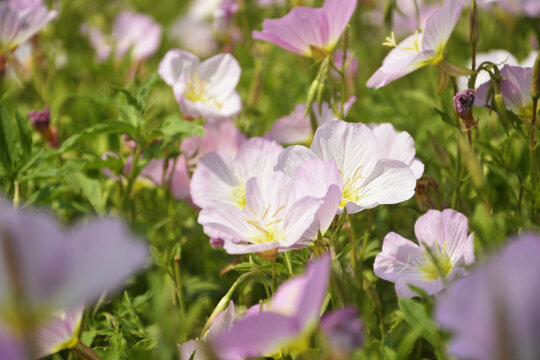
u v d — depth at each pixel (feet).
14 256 0.88
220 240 1.55
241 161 1.58
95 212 1.70
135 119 1.72
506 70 1.48
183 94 1.79
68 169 1.64
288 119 1.86
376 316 1.47
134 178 1.71
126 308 1.51
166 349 1.16
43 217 0.91
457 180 1.54
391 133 1.50
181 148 1.81
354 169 1.41
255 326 1.05
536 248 0.91
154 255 1.51
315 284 1.01
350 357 1.13
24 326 0.92
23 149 1.67
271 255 1.28
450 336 1.19
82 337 1.43
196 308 1.28
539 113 1.50
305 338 1.08
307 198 1.23
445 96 2.08
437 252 1.34
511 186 1.57
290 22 1.60
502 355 0.91
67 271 0.91
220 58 1.86
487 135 1.96
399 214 1.78
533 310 0.91
